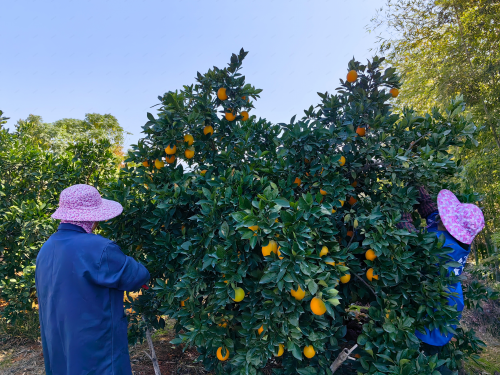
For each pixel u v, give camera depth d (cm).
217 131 256
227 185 192
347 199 234
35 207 357
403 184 220
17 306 335
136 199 249
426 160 196
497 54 457
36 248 345
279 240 161
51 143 891
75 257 141
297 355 165
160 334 341
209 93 264
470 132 207
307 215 163
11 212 365
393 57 671
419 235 192
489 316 374
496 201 485
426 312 191
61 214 152
